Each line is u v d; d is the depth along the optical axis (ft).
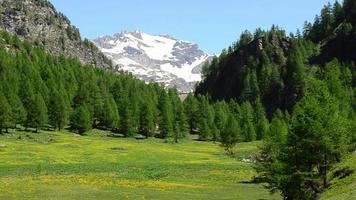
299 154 124.88
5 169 280.10
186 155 413.18
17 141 448.65
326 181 133.49
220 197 198.49
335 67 420.77
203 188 226.99
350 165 145.59
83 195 189.98
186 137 634.02
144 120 610.65
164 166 320.50
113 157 374.43
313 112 123.85
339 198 115.65
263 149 159.53
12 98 529.86
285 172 126.82
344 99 261.85
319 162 126.00
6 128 495.00
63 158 352.08
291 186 128.67
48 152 382.01
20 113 526.98
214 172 292.81
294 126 126.11
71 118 592.19
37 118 528.63
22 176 251.80
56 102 574.56
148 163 338.34
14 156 346.74
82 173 272.92
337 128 122.42
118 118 617.21
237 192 214.48
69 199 179.01
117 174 272.92
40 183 223.71
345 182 130.82
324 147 122.72
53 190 200.64
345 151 123.95
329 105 126.93
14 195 185.06
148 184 233.14
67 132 568.82
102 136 580.30
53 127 588.09
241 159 382.01
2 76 654.53
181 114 631.97
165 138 611.06
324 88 132.67
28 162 322.14
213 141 604.08
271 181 150.41
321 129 121.08
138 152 414.62
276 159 137.49
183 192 211.00
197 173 288.51
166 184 235.81
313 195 129.80
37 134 511.40
